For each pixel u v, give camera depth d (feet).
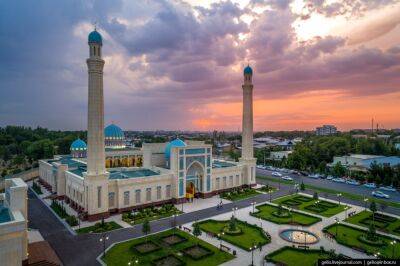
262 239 224.74
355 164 534.37
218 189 377.09
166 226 253.65
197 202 333.83
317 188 410.11
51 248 206.39
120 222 264.31
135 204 301.63
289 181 464.65
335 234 234.58
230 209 305.32
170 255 197.57
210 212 294.05
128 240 222.48
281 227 252.62
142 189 306.55
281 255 198.80
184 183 332.60
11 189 173.37
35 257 187.42
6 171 538.47
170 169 333.42
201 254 200.03
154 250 203.41
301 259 193.06
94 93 273.95
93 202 268.41
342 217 280.10
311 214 289.33
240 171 405.59
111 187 288.30
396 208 314.96
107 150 446.60
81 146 449.06
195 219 271.08
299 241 222.07
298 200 340.80
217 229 244.63
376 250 205.98
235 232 234.17
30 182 451.94
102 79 279.08
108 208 282.15
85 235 232.73
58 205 303.07
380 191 399.03
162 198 322.34
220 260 191.42
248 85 414.21
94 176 268.62
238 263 187.62
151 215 281.33
